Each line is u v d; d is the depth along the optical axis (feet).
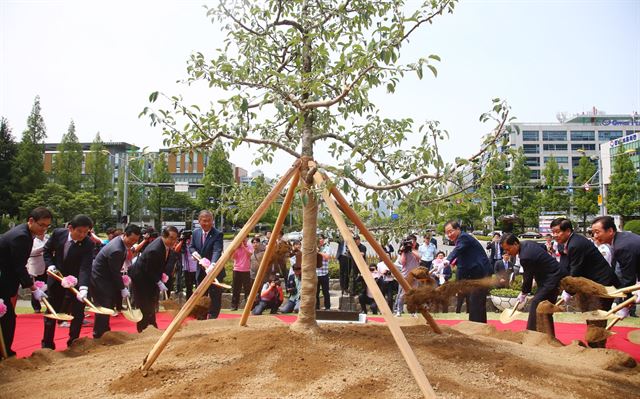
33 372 13.08
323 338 13.07
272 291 31.53
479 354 12.98
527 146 293.64
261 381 10.52
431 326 14.87
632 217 139.74
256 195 17.56
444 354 12.59
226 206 18.47
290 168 13.85
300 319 13.89
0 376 12.66
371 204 13.12
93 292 18.61
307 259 13.98
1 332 15.11
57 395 10.73
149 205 163.12
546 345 16.93
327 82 14.61
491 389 10.82
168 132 14.73
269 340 12.77
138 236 18.93
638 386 12.58
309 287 13.92
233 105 13.99
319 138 15.26
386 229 15.11
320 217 16.08
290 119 13.42
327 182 11.71
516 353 14.06
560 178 163.32
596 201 145.07
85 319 29.27
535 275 18.70
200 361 11.83
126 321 28.22
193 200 174.09
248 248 34.88
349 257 38.52
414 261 31.58
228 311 34.01
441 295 13.38
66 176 151.84
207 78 15.52
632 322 26.86
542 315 17.90
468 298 20.57
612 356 14.85
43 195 134.72
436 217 13.16
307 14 16.43
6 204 140.46
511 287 37.04
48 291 18.98
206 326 18.13
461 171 12.63
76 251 18.57
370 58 11.80
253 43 15.17
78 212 136.67
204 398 9.86
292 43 15.81
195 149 15.29
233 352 12.28
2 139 150.82
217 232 26.07
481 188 13.03
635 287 15.29
